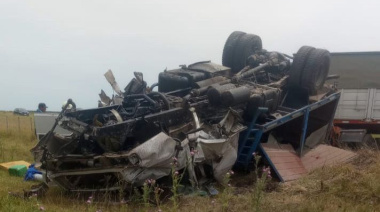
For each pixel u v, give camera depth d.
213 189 7.02
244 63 10.21
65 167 6.55
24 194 6.20
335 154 9.38
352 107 12.58
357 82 12.84
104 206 5.84
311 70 9.49
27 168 8.28
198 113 7.60
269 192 7.11
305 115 9.42
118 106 7.23
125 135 6.30
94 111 6.86
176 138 6.56
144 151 5.87
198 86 8.30
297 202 6.14
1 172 8.23
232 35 10.53
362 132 12.03
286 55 10.38
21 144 11.53
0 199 5.45
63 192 6.60
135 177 5.90
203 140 6.82
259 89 8.77
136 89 7.66
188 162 6.52
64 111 6.53
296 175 8.36
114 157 5.98
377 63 12.65
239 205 5.95
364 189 6.58
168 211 5.62
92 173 6.23
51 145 6.64
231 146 7.49
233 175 8.53
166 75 8.68
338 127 12.37
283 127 9.75
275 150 8.81
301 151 9.38
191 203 6.12
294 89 9.91
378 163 7.77
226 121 7.56
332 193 6.59
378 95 12.33
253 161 8.58
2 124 17.52
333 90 10.67
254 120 8.35
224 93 7.65
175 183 5.18
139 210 5.48
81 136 6.26
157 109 6.95
